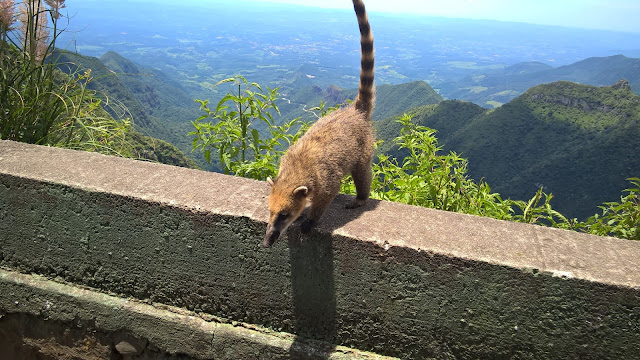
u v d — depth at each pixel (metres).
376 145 1.47
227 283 1.10
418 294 0.97
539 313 0.91
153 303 1.17
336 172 1.13
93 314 1.19
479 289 0.93
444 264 0.93
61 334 1.24
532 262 0.91
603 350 0.90
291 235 1.02
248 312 1.11
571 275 0.87
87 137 1.89
